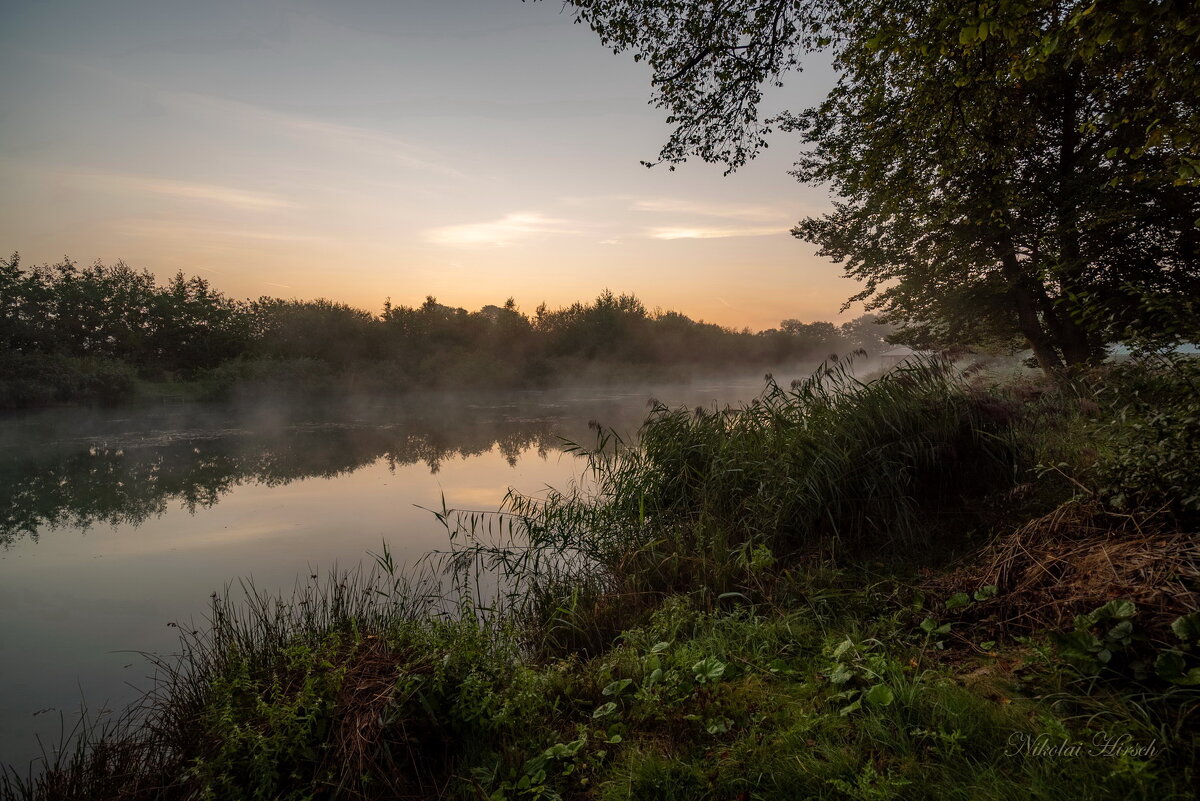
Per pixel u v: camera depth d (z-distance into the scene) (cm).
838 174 937
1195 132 448
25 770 374
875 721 261
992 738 241
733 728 291
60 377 2959
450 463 1488
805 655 357
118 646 548
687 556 555
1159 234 965
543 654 468
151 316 4156
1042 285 1126
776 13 715
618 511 718
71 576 738
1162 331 447
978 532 483
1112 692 250
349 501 1107
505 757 298
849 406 628
